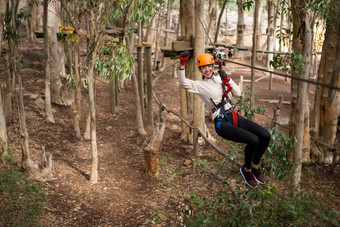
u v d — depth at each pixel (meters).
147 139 8.36
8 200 4.79
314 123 8.45
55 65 9.87
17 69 5.59
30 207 4.80
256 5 8.06
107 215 5.29
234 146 5.16
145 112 10.92
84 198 5.64
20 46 13.95
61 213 5.03
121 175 6.74
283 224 4.51
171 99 12.53
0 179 5.16
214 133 9.62
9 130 7.39
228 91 3.55
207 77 3.65
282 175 4.45
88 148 7.83
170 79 15.12
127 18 6.04
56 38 9.81
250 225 4.14
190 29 7.88
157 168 6.93
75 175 6.37
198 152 7.95
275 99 13.70
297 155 5.74
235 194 4.55
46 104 8.60
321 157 8.05
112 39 5.76
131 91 13.10
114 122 9.80
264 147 3.50
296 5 5.72
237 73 17.14
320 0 5.66
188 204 5.66
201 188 6.27
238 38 18.11
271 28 16.47
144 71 11.27
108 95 12.09
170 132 9.48
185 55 3.54
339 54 7.88
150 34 17.69
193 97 8.32
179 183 6.57
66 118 9.31
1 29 5.99
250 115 5.14
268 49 16.84
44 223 4.65
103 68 5.83
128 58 5.68
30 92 10.47
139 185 6.39
